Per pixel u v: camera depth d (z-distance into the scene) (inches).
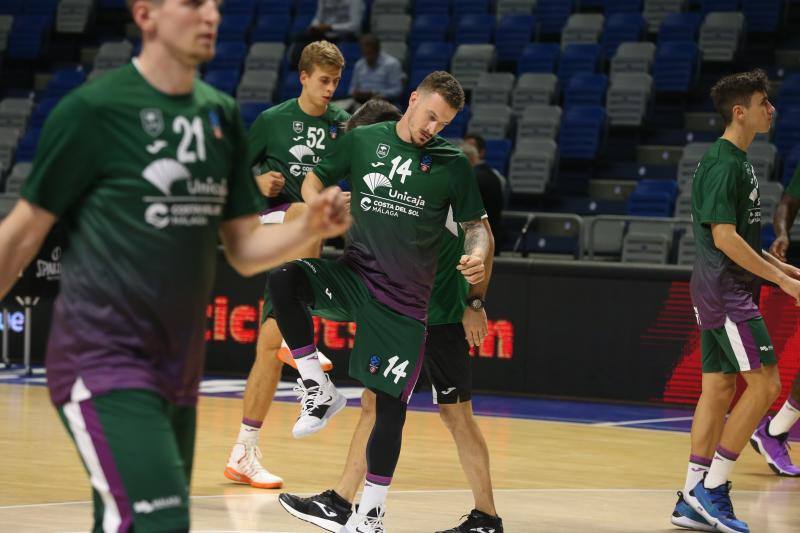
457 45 1439.5
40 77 1557.6
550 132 1261.1
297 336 421.4
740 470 655.8
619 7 1461.6
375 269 408.8
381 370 404.8
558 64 1370.6
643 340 902.4
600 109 1268.5
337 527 449.7
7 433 699.4
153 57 257.6
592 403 914.1
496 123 1274.6
